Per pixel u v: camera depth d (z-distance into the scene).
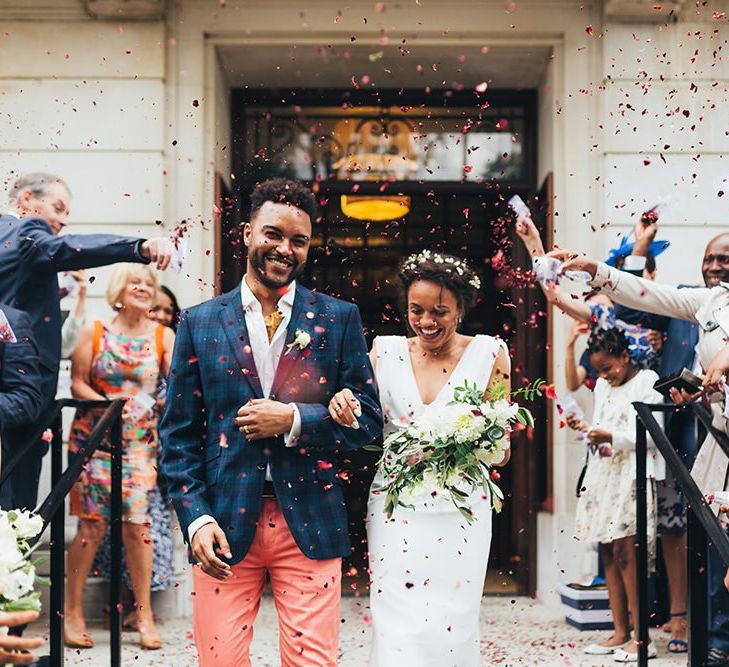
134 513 5.75
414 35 6.79
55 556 4.04
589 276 4.47
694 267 6.61
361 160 7.37
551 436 6.80
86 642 5.65
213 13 6.73
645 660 4.40
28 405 4.02
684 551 5.51
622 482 5.45
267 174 7.34
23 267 4.27
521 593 7.12
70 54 6.65
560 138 6.79
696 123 6.66
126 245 4.08
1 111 6.61
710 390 3.97
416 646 3.81
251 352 3.47
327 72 7.24
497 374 4.07
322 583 3.43
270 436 3.39
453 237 7.58
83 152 6.62
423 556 3.86
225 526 3.40
